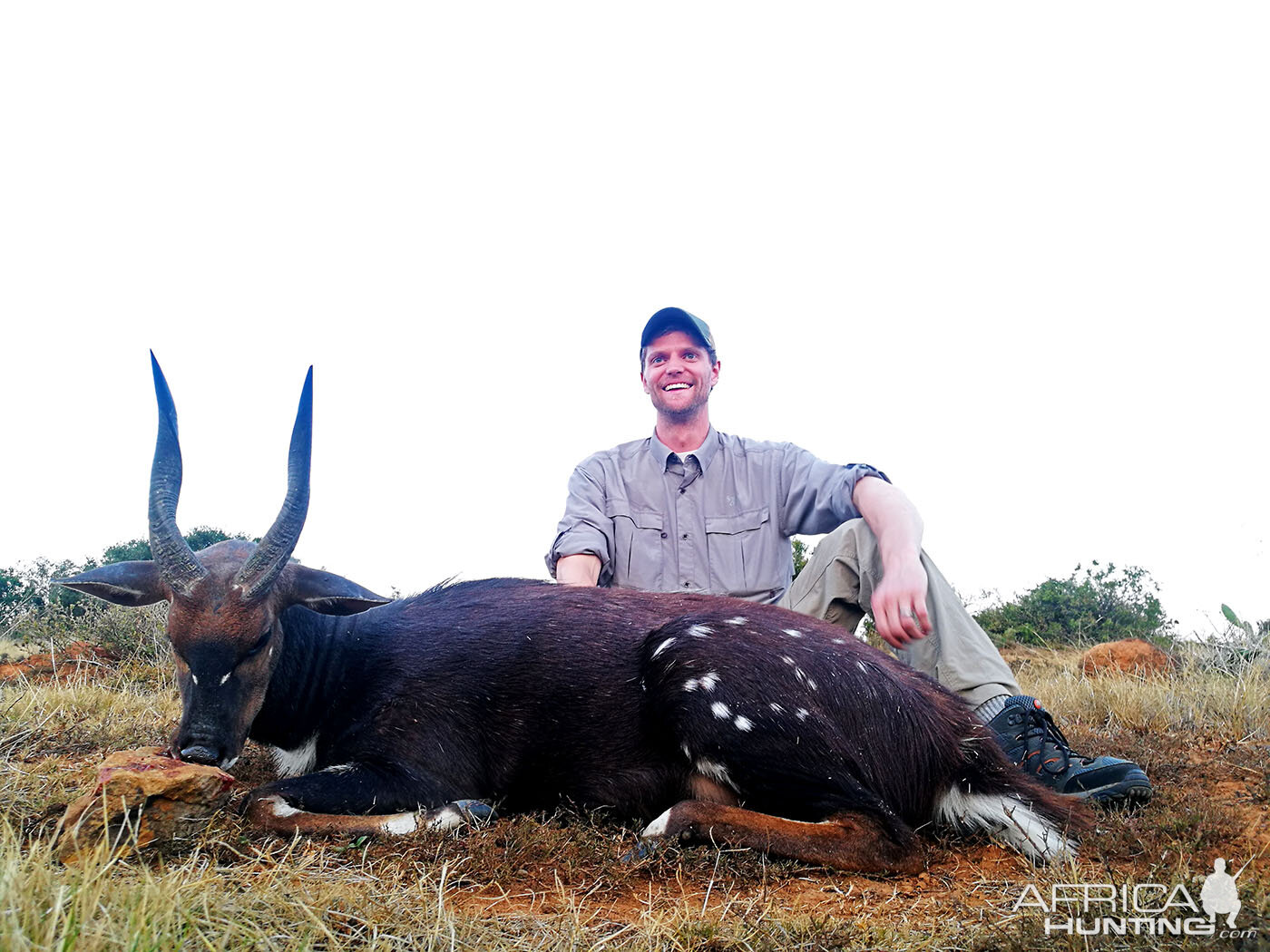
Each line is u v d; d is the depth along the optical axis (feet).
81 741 6.47
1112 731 7.65
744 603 5.92
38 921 3.04
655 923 3.84
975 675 6.17
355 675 5.70
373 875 4.19
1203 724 7.61
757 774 5.09
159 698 8.30
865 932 3.86
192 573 5.35
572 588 6.14
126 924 3.14
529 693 5.60
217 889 3.73
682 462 7.61
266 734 5.74
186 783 4.46
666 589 7.38
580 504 7.54
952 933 3.85
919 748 5.32
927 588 6.29
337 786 5.14
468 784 5.52
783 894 4.39
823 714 5.17
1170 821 5.02
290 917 3.63
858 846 4.74
